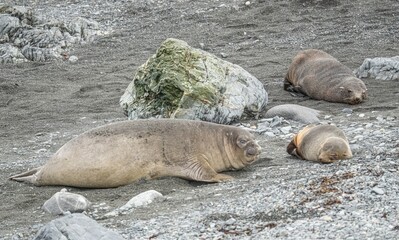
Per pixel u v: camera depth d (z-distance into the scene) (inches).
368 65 1739.7
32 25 2481.5
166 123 1055.6
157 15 2652.6
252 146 1050.1
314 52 1675.7
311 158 1067.3
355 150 1084.5
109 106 1668.3
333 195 837.8
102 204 951.6
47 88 1883.6
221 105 1364.4
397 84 1648.6
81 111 1633.9
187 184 1021.8
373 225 732.7
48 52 2283.5
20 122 1566.2
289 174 995.9
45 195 1009.5
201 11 2625.5
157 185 1013.8
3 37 2353.6
